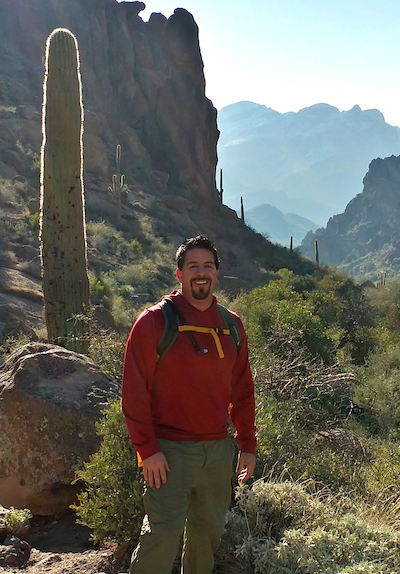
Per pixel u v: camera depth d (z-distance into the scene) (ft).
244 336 10.85
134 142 183.83
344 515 13.24
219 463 10.32
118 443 13.85
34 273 68.85
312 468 16.69
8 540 13.88
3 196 98.94
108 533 14.24
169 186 180.86
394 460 19.99
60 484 16.07
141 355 9.87
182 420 10.08
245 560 12.09
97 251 93.71
